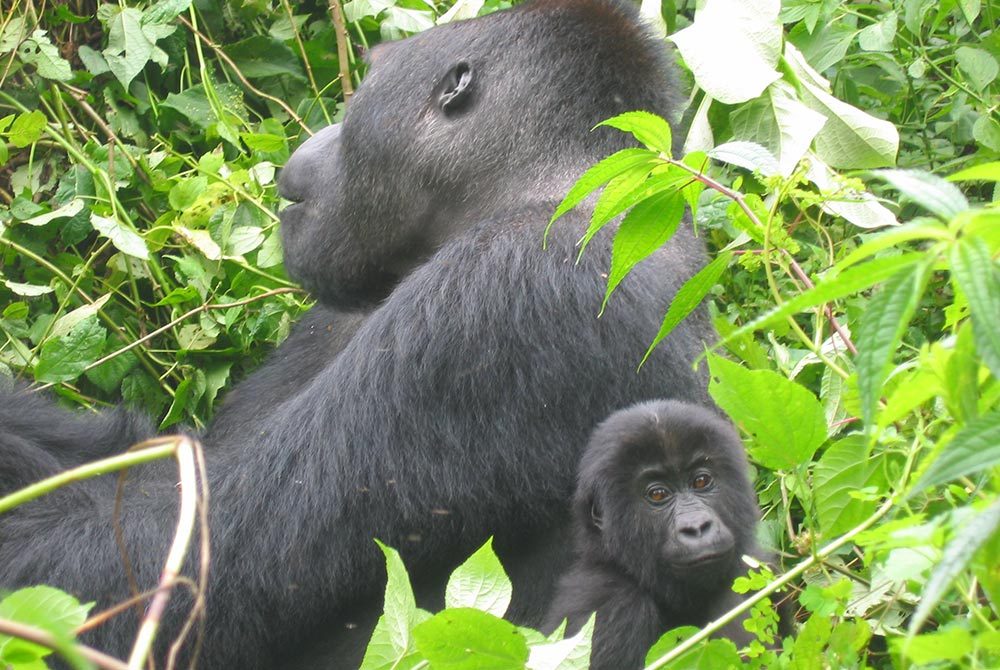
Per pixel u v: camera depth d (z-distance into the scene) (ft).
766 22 20.26
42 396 18.24
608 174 11.05
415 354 14.71
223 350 22.00
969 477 11.33
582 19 17.53
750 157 11.32
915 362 10.18
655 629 12.96
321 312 20.02
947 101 24.31
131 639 14.28
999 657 8.74
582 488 13.64
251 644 14.53
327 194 18.28
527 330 14.73
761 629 11.11
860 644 11.27
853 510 12.44
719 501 13.14
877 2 25.26
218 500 14.74
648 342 14.92
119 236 21.06
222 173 22.74
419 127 17.47
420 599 14.89
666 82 17.95
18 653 8.65
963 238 7.11
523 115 17.13
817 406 10.80
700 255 17.08
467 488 14.56
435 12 25.26
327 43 25.49
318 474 14.56
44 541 14.87
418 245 17.71
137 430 17.38
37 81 23.40
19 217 21.62
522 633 10.73
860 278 7.48
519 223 15.57
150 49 23.38
